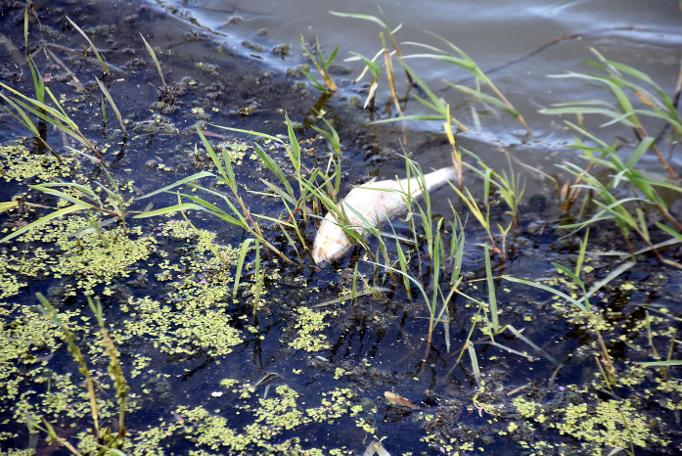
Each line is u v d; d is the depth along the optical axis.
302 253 3.49
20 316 3.09
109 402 2.78
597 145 4.11
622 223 3.44
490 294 3.01
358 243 3.51
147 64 4.73
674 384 2.92
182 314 3.16
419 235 3.61
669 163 3.97
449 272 3.42
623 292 3.33
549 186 3.91
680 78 4.15
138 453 2.61
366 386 2.89
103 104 4.14
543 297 3.31
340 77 4.71
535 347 3.00
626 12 4.92
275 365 2.97
